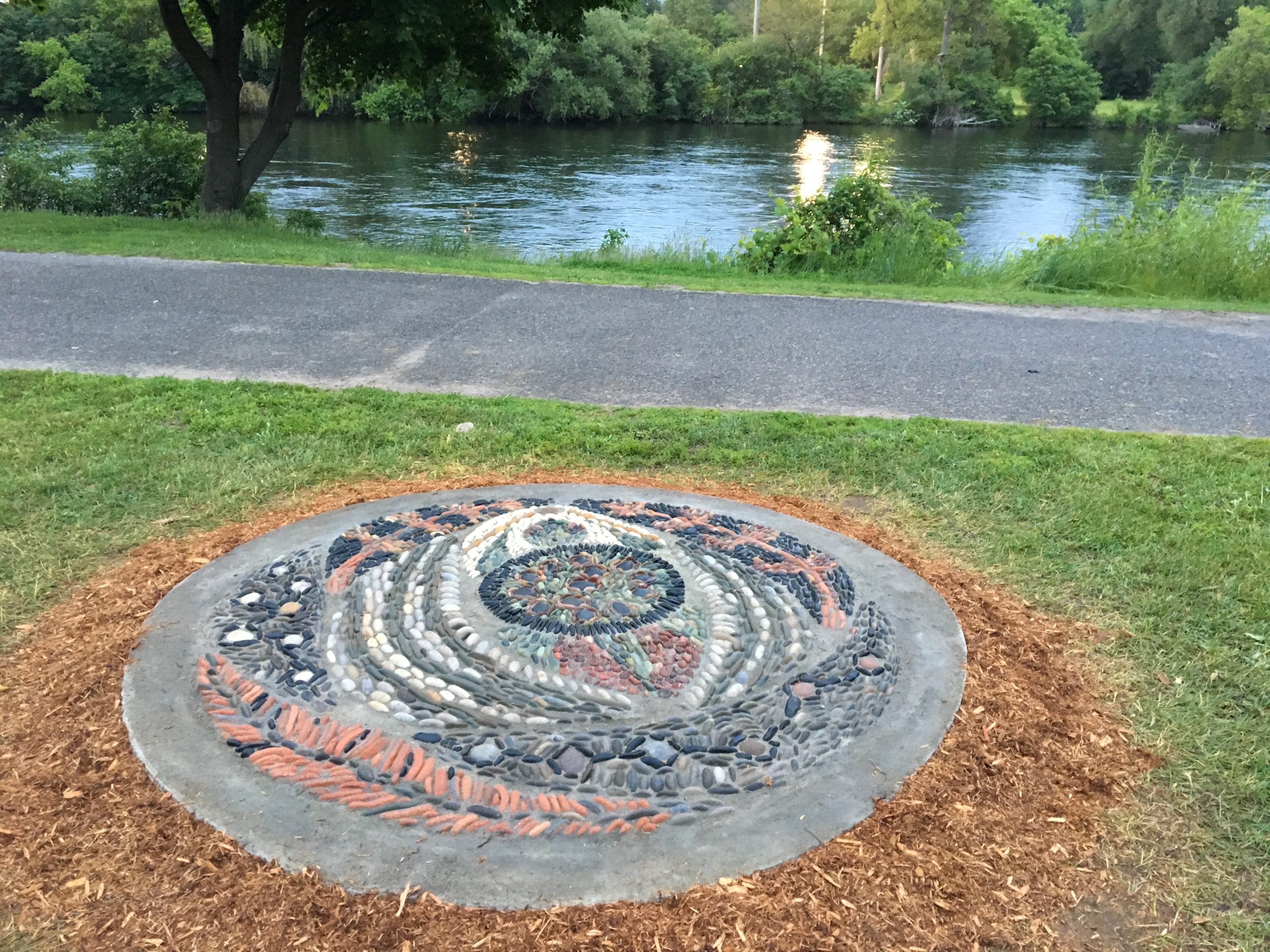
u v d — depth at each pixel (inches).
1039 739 121.6
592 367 284.5
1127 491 199.2
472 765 110.2
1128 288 473.1
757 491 200.7
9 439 213.8
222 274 403.9
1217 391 274.8
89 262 416.8
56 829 102.6
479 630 134.2
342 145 1393.9
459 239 604.7
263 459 209.8
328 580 149.7
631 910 93.4
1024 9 2230.6
